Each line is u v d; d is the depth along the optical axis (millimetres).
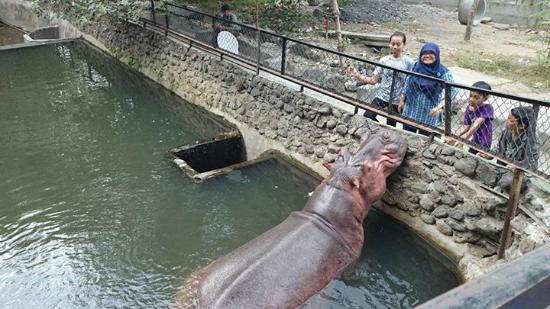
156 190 7734
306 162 8086
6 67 14258
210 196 7586
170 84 12102
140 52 13305
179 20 11555
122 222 6906
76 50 15883
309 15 14125
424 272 5871
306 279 4832
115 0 13547
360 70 9367
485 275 866
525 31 13828
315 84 7836
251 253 5004
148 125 10461
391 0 18625
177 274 5824
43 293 5477
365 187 5773
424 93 6215
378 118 7551
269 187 7805
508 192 5266
